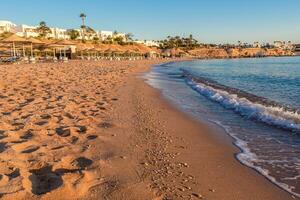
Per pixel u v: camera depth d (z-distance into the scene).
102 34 137.00
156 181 4.65
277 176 5.16
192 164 5.54
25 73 20.78
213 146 6.77
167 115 9.91
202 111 11.17
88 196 4.02
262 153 6.36
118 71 28.77
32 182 4.19
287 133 7.89
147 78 25.34
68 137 6.43
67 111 8.75
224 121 9.46
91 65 37.69
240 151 6.48
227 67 50.91
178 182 4.70
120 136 6.92
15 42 39.47
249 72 35.78
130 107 10.56
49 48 55.12
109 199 3.97
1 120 7.40
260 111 10.35
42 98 10.76
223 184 4.75
